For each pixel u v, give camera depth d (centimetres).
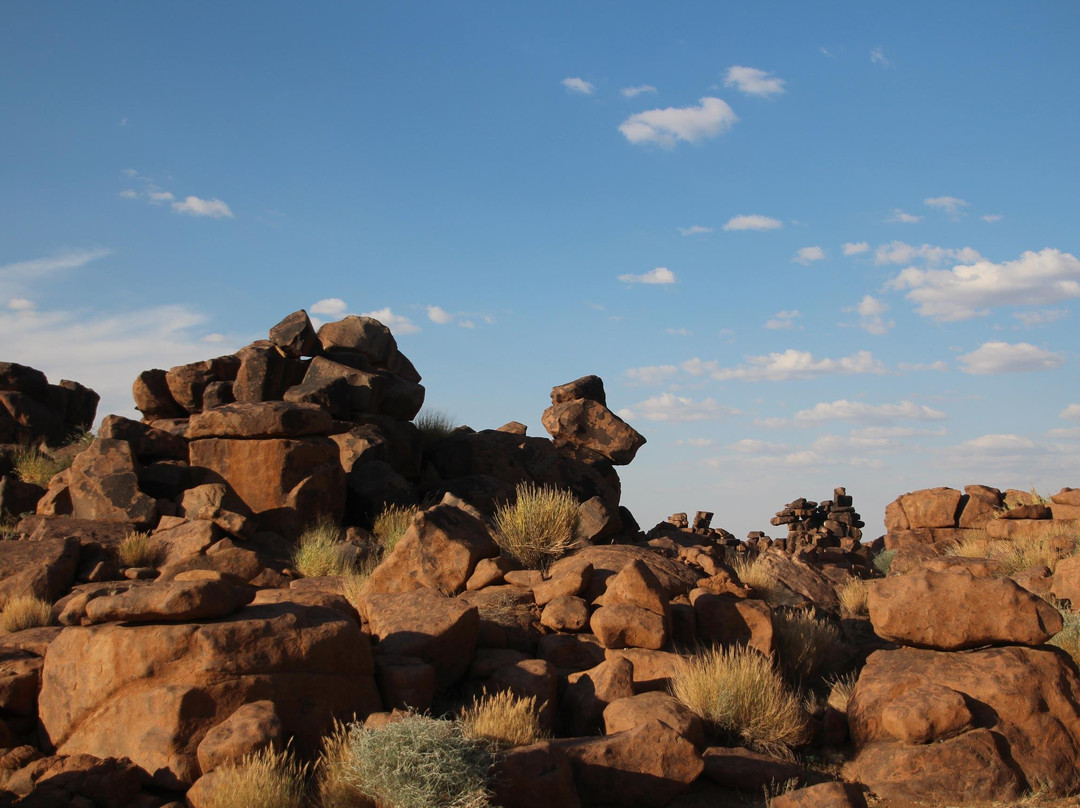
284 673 718
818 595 1341
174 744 653
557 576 1076
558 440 2139
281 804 602
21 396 2017
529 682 830
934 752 777
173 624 723
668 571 1155
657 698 814
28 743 742
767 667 897
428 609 904
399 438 1903
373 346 2161
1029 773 783
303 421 1598
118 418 1636
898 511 2434
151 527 1467
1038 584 1375
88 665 718
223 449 1570
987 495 2342
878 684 870
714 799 724
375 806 621
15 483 1550
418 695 792
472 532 1162
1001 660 860
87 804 599
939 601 897
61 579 1204
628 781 707
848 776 803
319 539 1392
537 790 652
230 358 1962
